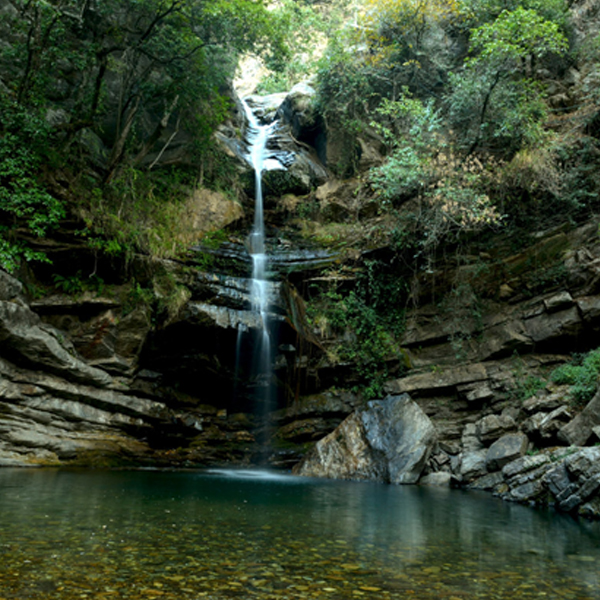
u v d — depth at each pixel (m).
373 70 18.44
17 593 2.79
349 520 5.95
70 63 15.27
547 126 15.20
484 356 14.12
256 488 8.86
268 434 15.39
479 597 3.20
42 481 7.76
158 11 14.05
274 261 16.41
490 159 14.58
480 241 15.32
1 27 14.06
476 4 16.86
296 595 3.04
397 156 14.91
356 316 15.71
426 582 3.47
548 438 10.77
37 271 12.51
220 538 4.49
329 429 14.66
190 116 17.17
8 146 11.37
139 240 13.84
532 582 3.60
